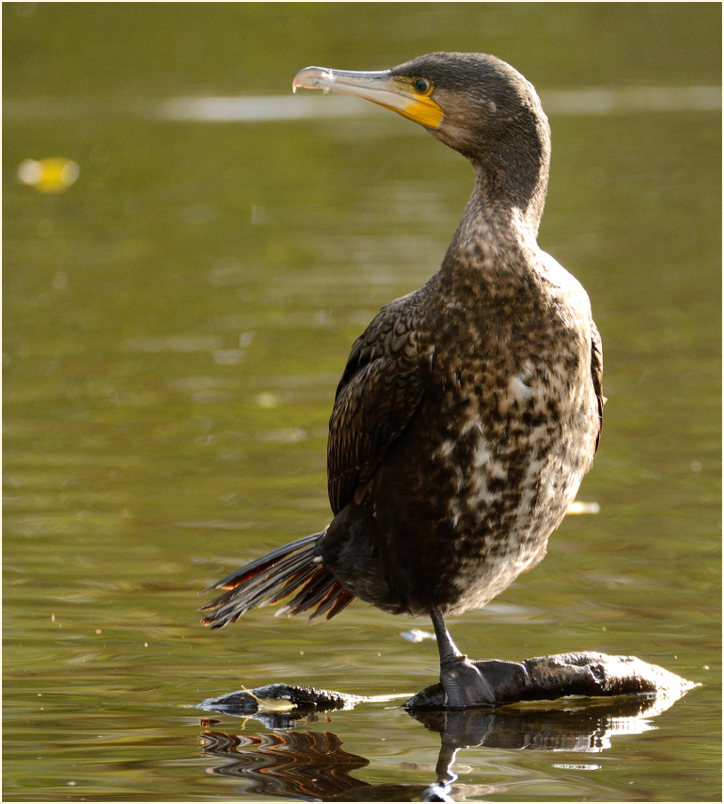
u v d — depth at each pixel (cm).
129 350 1655
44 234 2255
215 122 3059
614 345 1647
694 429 1368
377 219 2225
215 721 788
